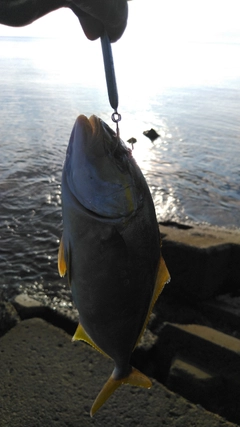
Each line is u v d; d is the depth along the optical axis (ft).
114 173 1.15
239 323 2.79
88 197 1.15
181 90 23.13
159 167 8.30
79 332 1.39
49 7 1.10
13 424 1.98
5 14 1.03
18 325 2.68
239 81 30.04
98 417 2.02
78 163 1.15
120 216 1.16
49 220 5.51
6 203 6.01
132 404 2.10
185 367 2.34
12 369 2.29
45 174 7.45
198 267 2.91
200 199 6.68
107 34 1.23
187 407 2.10
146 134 11.19
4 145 9.37
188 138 11.04
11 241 4.88
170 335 2.58
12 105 15.10
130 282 1.21
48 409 2.06
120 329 1.26
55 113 13.94
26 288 3.91
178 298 3.07
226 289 3.14
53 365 2.34
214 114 15.30
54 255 4.59
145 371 2.48
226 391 2.25
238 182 7.53
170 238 3.08
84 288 1.22
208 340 2.45
